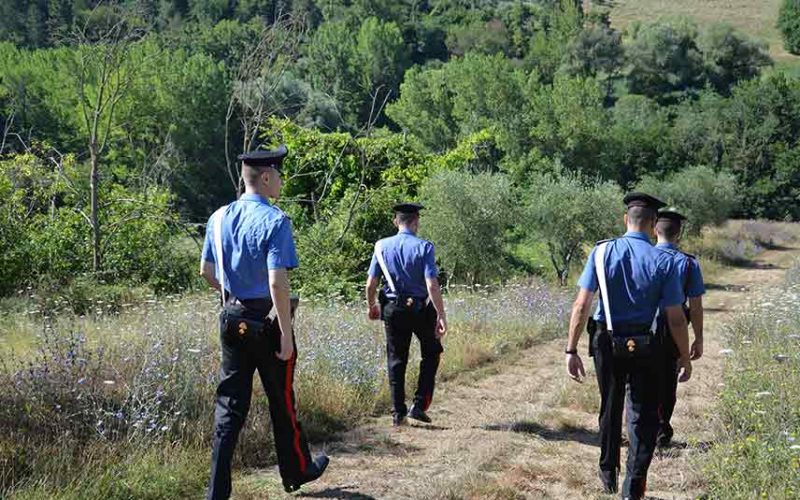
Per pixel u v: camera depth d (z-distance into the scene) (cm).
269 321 418
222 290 425
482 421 671
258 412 576
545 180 2409
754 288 2264
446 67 6712
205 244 436
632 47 9294
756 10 12538
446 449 569
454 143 6488
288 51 1630
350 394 684
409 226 658
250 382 429
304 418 616
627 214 473
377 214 2095
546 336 1220
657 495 482
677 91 9169
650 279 450
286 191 2158
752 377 701
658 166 6162
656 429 452
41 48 5919
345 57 7425
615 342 455
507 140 5872
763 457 476
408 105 6594
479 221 2053
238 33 5544
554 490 489
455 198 2058
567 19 11012
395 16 11525
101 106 1780
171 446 499
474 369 923
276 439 452
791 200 5794
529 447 588
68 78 4381
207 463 492
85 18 1736
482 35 11188
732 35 9444
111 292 1361
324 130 3077
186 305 1098
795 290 1545
